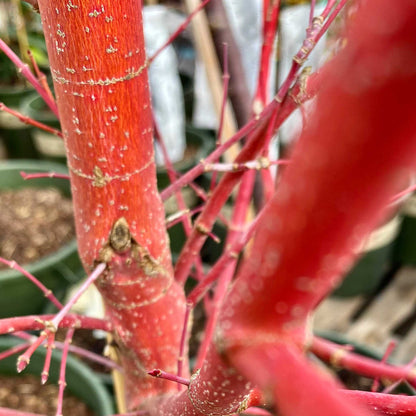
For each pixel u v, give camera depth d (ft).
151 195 0.34
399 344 1.05
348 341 0.88
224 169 0.37
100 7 0.26
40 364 0.91
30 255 1.16
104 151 0.30
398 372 0.23
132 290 0.36
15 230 1.21
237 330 0.15
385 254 1.14
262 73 0.43
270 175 0.46
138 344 0.39
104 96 0.29
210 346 0.19
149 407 0.40
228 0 0.88
